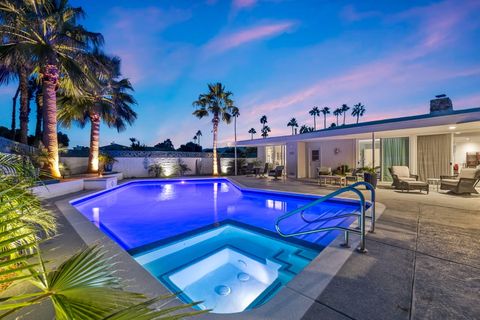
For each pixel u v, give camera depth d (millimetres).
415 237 3467
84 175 13094
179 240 4805
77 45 8969
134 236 5055
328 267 2508
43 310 1855
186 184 14406
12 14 7648
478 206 5656
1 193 1463
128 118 15805
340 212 6695
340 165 13070
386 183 10445
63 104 12492
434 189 8672
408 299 1935
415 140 10164
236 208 7738
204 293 2986
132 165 17312
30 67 9344
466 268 2480
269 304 1885
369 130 9305
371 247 3078
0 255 1067
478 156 11773
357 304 1867
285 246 4402
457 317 1711
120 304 1093
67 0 9398
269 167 16953
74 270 1231
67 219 4688
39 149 8492
